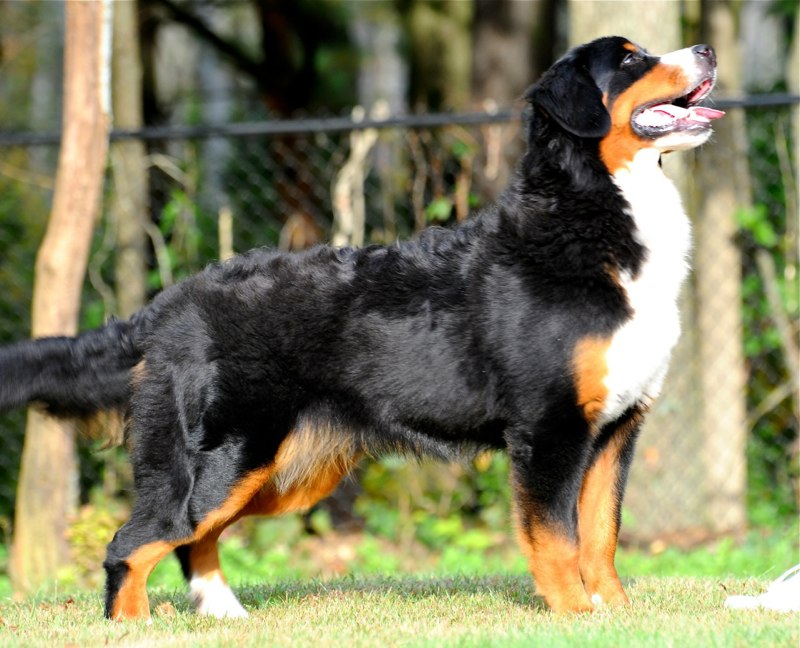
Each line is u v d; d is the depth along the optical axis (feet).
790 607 23.76
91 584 36.58
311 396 24.81
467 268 24.57
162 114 67.05
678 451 43.73
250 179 48.29
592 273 23.70
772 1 60.90
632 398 24.26
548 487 23.76
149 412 24.49
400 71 82.12
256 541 44.34
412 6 65.72
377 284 24.70
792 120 46.57
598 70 24.67
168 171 44.52
